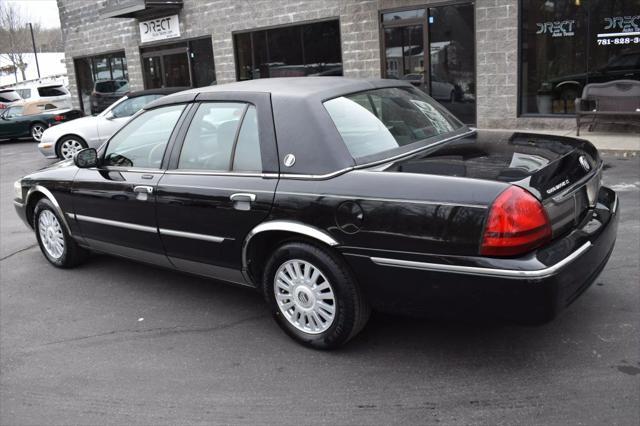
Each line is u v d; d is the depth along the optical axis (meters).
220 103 4.17
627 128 10.82
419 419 3.04
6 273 5.78
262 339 4.05
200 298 4.84
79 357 3.98
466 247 3.07
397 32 13.22
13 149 17.83
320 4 14.27
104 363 3.87
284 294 3.88
